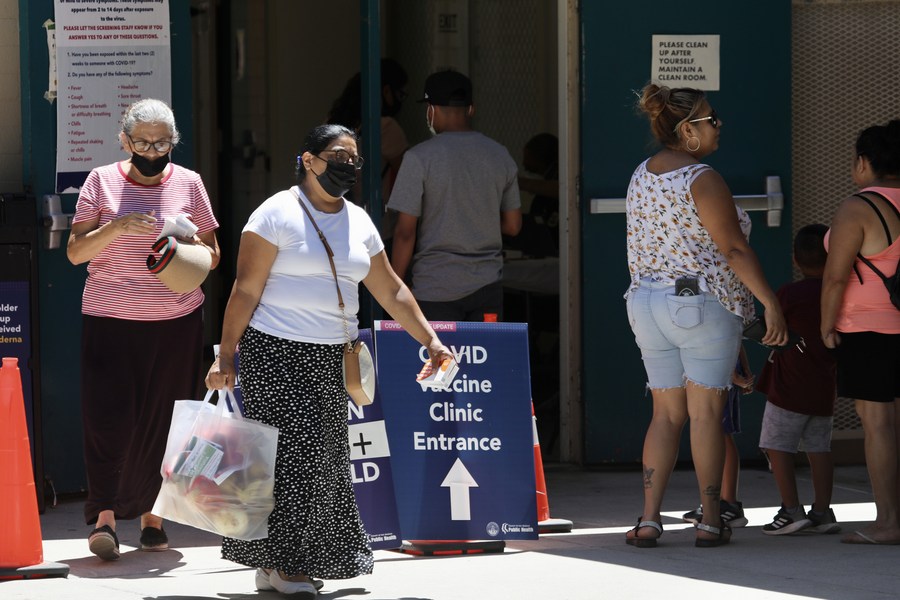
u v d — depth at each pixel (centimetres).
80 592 1631
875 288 1881
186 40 2286
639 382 2488
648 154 2472
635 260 1881
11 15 2231
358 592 1628
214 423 1518
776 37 2508
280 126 3384
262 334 1541
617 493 2320
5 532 1714
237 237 3409
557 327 2833
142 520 1905
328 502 1556
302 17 3369
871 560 1786
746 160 2508
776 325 1792
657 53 2469
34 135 2194
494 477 1861
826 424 2005
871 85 2623
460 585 1656
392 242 2392
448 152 2178
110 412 1834
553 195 2814
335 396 1573
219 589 1645
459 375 1877
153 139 1802
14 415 1727
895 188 1895
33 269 2123
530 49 2938
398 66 2672
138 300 1834
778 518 1997
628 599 1566
